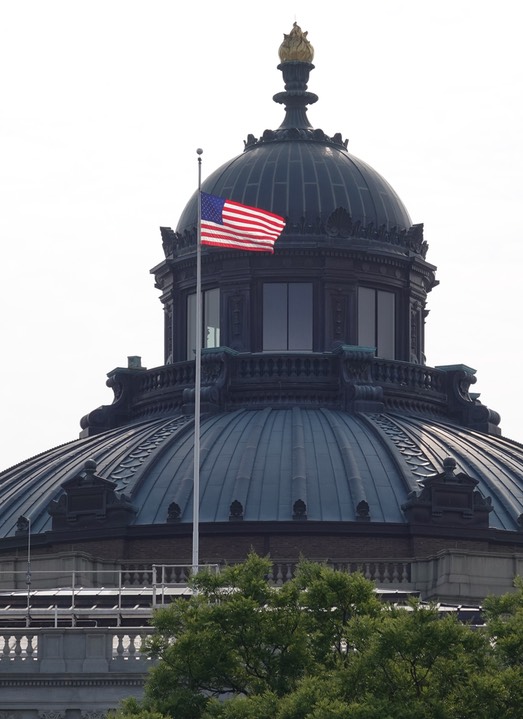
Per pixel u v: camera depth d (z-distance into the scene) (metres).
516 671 139.50
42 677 156.62
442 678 139.12
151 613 159.25
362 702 136.88
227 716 140.00
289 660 145.75
